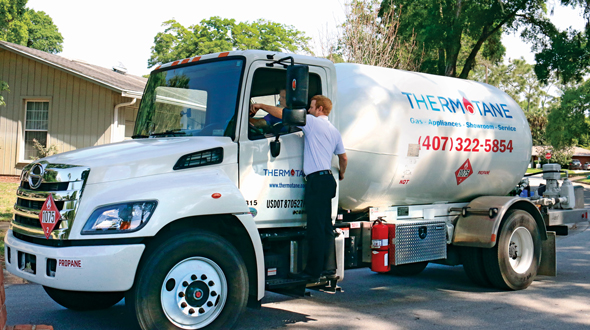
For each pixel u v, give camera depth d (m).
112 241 4.34
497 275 7.27
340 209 6.50
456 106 7.24
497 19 27.50
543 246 7.90
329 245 5.53
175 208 4.46
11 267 4.73
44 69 19.36
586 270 9.08
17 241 4.71
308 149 5.38
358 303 6.61
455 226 7.47
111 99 18.72
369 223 6.34
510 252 7.45
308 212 5.34
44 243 4.49
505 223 7.28
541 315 6.03
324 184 5.31
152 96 5.86
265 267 5.23
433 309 6.30
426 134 6.75
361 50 20.95
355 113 6.24
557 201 8.48
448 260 7.60
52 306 6.13
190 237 4.56
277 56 5.35
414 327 5.48
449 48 27.17
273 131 5.33
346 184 6.29
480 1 26.69
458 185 7.35
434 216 7.27
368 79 6.59
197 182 4.68
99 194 4.41
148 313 4.37
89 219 4.34
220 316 4.73
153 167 4.65
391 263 6.30
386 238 6.25
